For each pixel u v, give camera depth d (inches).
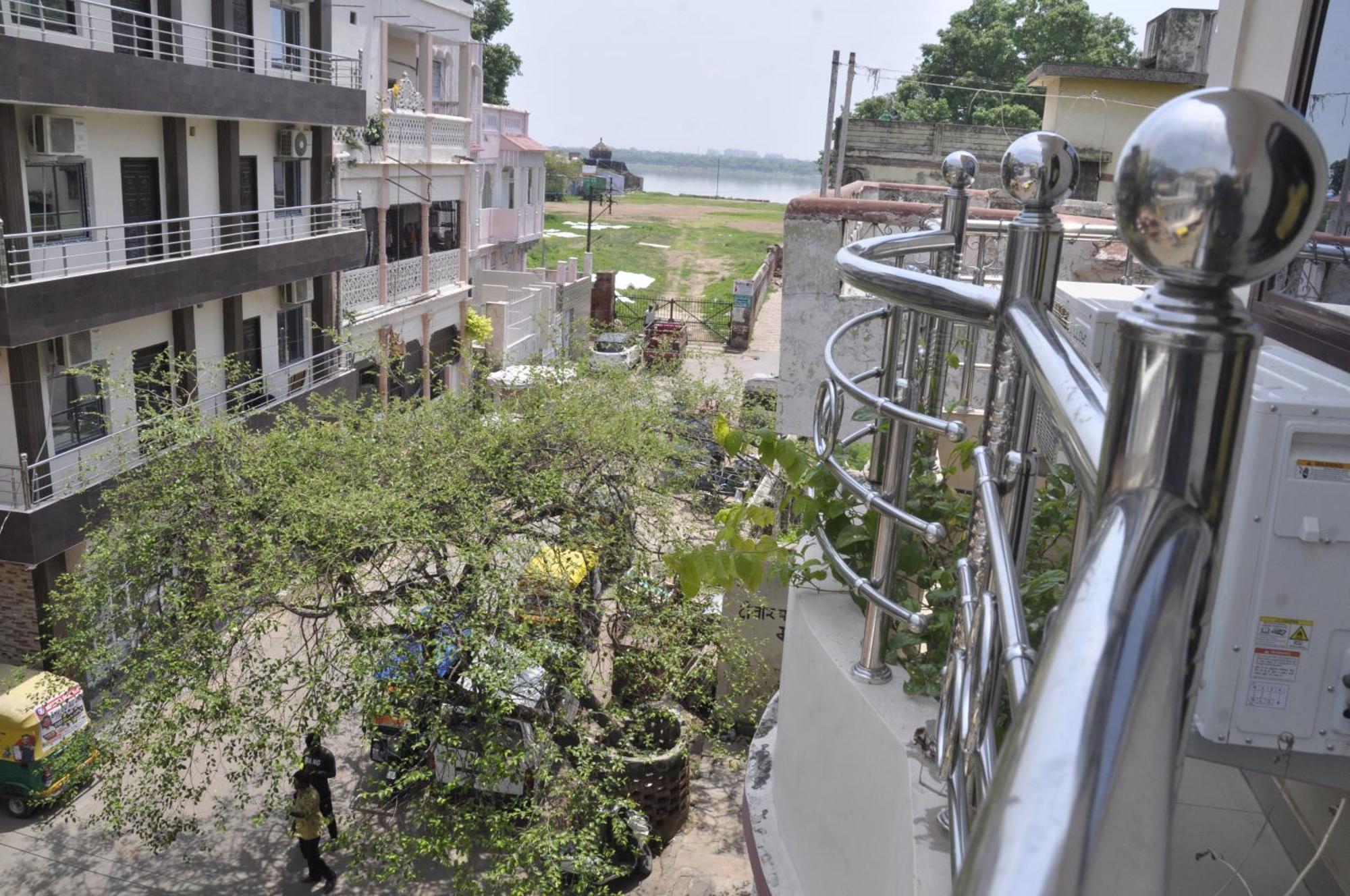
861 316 86.0
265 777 362.6
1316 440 71.2
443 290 973.8
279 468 407.5
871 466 92.8
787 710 100.9
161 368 607.8
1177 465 18.4
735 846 416.2
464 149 1005.8
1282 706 75.2
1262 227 16.8
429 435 427.5
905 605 84.3
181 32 603.8
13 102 458.9
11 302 456.4
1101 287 132.2
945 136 935.7
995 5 1708.9
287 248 685.3
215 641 371.2
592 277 1331.2
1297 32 127.3
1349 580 72.6
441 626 365.7
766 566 98.0
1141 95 765.3
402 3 901.8
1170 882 13.6
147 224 546.3
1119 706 15.5
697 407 530.6
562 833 344.2
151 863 408.5
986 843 14.3
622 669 436.5
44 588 510.6
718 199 5167.3
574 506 411.5
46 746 425.7
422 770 359.9
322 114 717.9
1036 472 59.7
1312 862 78.5
